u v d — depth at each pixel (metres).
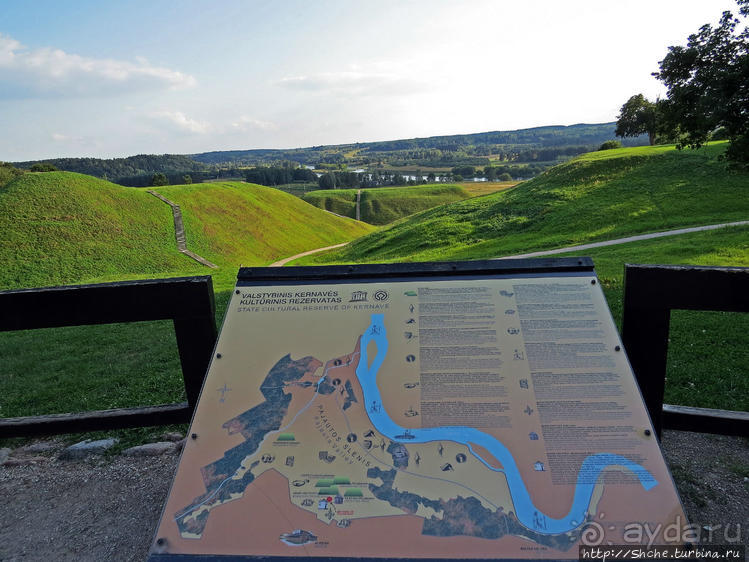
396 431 2.71
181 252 48.34
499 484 2.50
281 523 2.44
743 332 6.83
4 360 8.59
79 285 3.62
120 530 3.22
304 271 3.38
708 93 12.70
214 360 3.06
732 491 3.36
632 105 59.03
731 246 17.08
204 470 2.65
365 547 2.33
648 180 35.09
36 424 4.00
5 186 50.50
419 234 36.78
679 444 3.95
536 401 2.77
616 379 2.83
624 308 3.34
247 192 75.56
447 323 3.09
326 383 2.91
